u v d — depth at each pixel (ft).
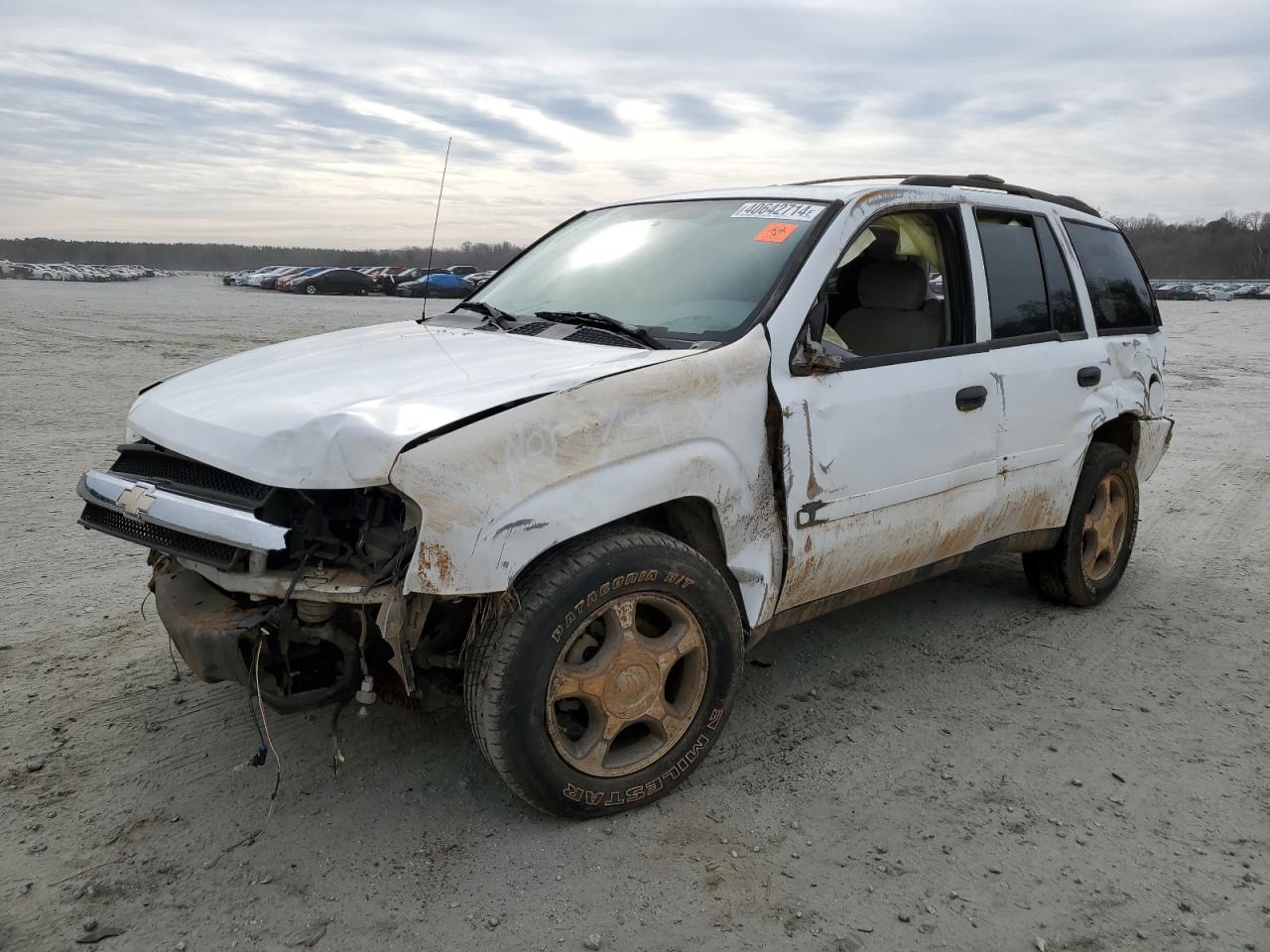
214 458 8.75
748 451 10.13
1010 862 9.13
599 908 8.29
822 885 8.70
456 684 9.70
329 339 12.32
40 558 16.74
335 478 8.04
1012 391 13.07
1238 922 8.38
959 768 10.82
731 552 10.16
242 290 177.06
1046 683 13.14
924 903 8.49
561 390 8.82
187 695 11.87
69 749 10.58
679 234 12.50
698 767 10.62
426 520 7.98
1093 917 8.39
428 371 9.80
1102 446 15.48
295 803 9.68
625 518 10.07
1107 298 15.64
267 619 8.39
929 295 13.41
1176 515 22.71
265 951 7.66
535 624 8.66
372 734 11.04
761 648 14.05
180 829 9.21
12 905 8.08
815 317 10.84
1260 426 36.52
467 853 9.00
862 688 12.78
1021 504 13.65
